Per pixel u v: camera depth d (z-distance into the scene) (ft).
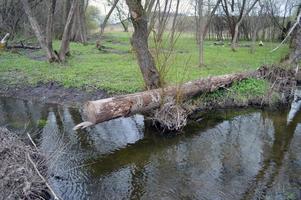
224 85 32.27
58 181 18.45
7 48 68.44
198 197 17.25
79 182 18.56
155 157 22.11
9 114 30.42
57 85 36.96
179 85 26.45
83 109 22.59
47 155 19.58
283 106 33.14
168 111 25.67
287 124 28.66
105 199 17.08
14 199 14.16
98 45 71.05
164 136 25.61
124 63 49.42
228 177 19.29
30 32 89.04
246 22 108.78
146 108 24.67
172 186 18.37
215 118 29.58
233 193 17.57
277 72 35.35
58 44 79.46
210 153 22.70
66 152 21.66
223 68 43.96
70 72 42.09
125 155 22.25
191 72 39.37
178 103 26.53
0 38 78.38
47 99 34.53
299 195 17.25
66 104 32.83
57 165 19.98
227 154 22.49
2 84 39.29
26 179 14.97
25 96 35.96
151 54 27.27
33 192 15.31
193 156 22.25
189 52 63.52
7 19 83.30
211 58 55.88
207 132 26.55
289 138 25.40
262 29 102.17
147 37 27.17
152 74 27.32
